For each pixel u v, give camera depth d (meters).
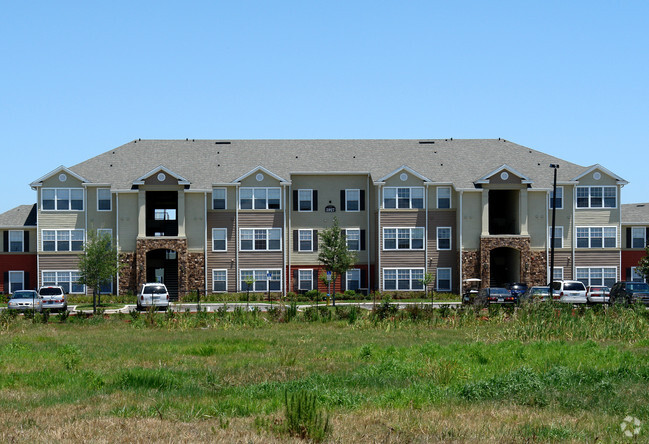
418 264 59.59
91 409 14.10
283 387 16.14
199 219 58.62
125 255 57.75
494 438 11.58
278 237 59.59
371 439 11.45
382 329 32.47
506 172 58.75
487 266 58.22
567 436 11.74
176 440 11.27
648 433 12.04
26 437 11.55
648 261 55.25
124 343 26.75
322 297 57.00
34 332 31.72
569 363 19.83
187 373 18.89
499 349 22.56
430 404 14.59
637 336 27.17
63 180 58.56
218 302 54.97
